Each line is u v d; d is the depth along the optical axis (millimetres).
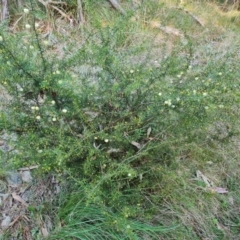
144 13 2504
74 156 1434
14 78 1302
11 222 1528
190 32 2656
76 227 1477
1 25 1343
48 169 1391
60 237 1447
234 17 3227
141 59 1873
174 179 1563
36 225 1521
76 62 1444
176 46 1872
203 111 1531
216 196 1752
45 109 1396
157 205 1621
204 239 1620
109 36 1502
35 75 1329
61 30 2547
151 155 1548
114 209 1508
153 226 1543
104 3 2744
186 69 1609
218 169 1880
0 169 1384
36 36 1308
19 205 1591
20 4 2631
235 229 1707
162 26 2344
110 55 1445
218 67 1689
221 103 1575
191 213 1645
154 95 1461
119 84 1447
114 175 1438
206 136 1777
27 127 1428
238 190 1853
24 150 1379
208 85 1560
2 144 1712
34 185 1648
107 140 1411
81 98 1436
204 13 3092
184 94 1456
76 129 1512
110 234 1460
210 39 2555
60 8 2721
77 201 1540
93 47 1421
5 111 1448
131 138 1465
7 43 1279
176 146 1617
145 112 1489
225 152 1870
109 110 1507
